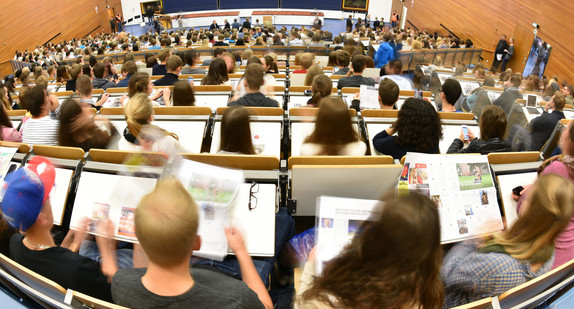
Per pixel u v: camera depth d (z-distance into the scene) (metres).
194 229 1.07
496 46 11.37
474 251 1.56
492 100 5.72
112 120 3.29
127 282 1.17
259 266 1.91
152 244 1.03
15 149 2.30
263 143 3.01
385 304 1.10
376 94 3.98
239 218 1.96
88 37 17.28
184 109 3.32
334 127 2.44
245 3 20.34
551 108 4.44
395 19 19.67
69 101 2.58
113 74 7.34
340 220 1.85
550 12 9.06
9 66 13.05
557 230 1.36
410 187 2.09
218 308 1.15
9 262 1.31
